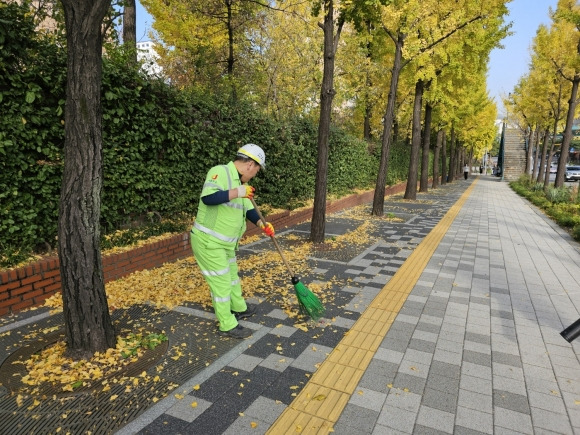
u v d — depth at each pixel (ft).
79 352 10.19
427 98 51.24
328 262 20.35
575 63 45.85
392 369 10.31
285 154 30.99
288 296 15.31
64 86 14.69
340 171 43.50
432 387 9.55
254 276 17.63
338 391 9.27
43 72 14.03
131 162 17.83
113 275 16.05
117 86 16.56
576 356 11.19
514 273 19.29
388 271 18.95
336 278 17.74
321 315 13.60
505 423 8.31
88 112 9.35
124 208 18.08
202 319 13.07
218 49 41.91
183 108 20.17
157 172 19.29
